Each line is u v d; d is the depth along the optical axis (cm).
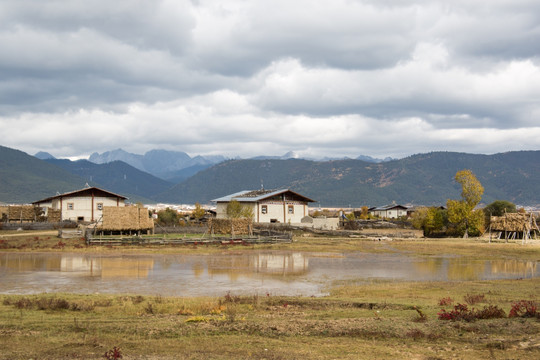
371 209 19812
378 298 2909
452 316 2095
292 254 6131
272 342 1777
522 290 3209
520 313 2167
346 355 1603
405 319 2123
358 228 10638
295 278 4147
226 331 1939
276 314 2356
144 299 2867
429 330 1889
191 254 6056
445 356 1577
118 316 2302
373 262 5372
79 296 2948
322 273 4469
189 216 14788
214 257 5769
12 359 1565
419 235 9438
